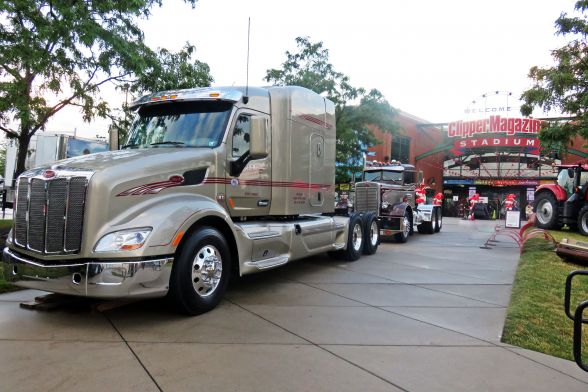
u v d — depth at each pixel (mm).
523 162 38125
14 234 5230
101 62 8664
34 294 6078
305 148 7918
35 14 7984
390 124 20422
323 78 19375
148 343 4379
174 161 5445
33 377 3576
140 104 6711
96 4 8367
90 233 4648
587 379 3791
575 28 12922
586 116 12891
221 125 6223
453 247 13070
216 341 4477
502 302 6336
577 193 15312
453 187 42219
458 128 38750
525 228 13039
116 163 5023
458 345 4531
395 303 6168
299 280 7590
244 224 6496
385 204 14000
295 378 3674
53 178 4820
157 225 4828
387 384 3602
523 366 4027
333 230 8953
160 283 4840
